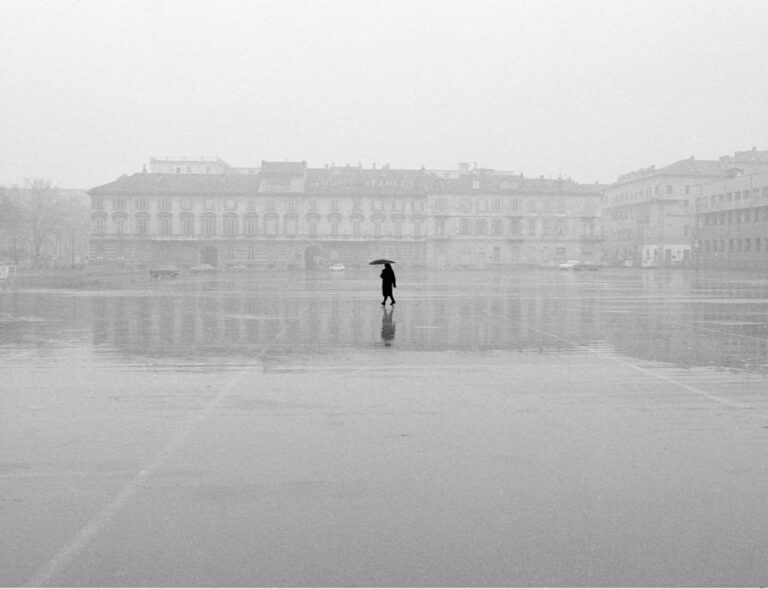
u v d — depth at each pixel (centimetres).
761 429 895
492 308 2833
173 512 617
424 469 732
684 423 925
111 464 748
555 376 1273
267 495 657
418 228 11206
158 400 1062
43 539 564
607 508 627
